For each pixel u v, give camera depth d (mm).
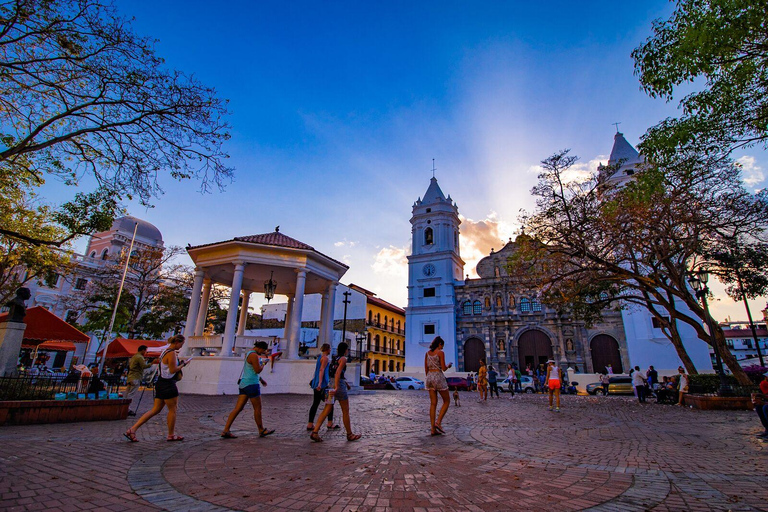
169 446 6234
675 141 8734
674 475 4895
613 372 38906
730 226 17812
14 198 17594
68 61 10734
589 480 4625
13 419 7887
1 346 9852
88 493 3887
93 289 31062
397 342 61156
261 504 3705
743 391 15508
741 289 19781
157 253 30000
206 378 17766
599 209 19172
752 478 4758
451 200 52344
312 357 22719
